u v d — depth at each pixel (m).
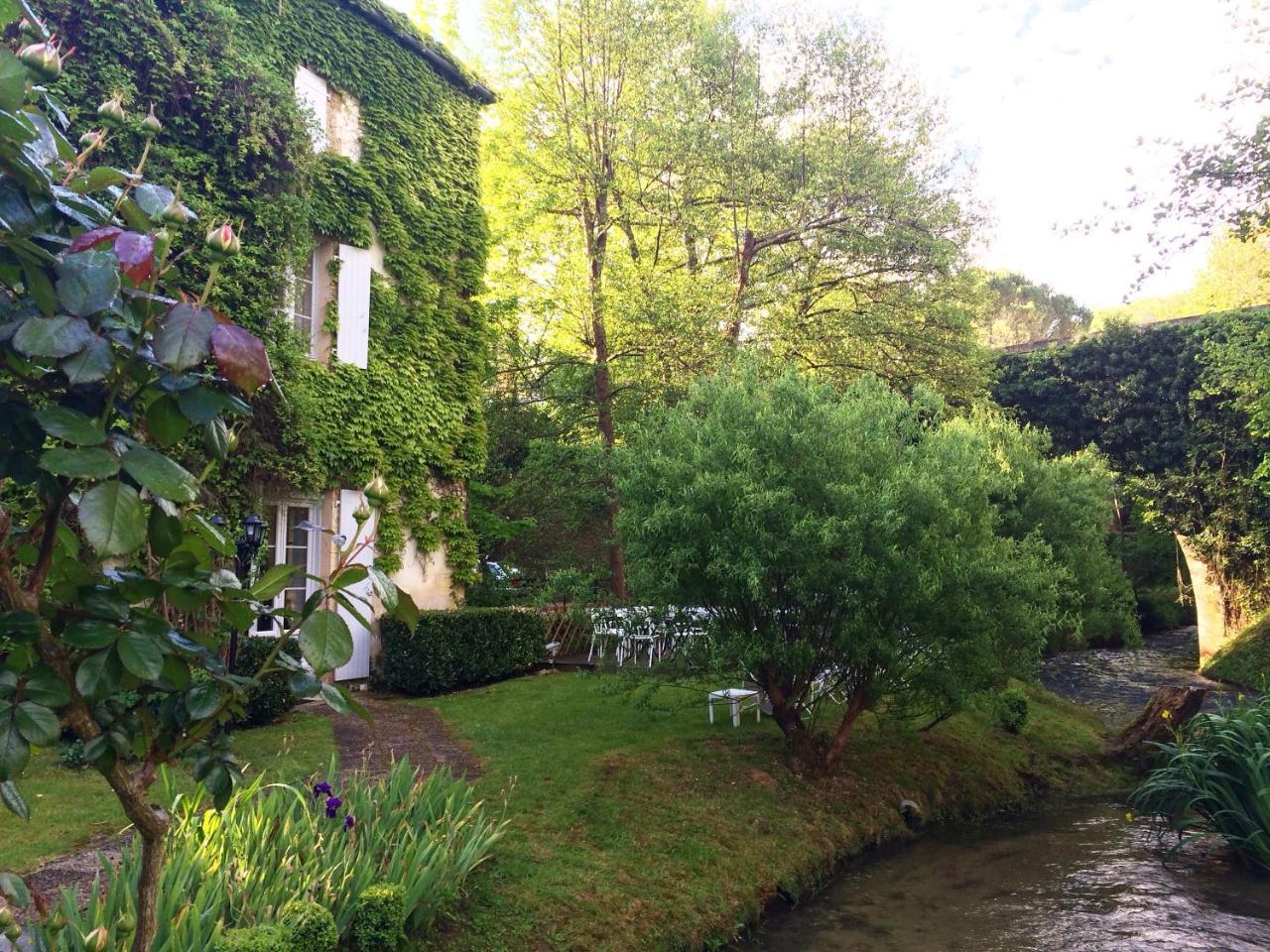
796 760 8.15
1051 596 8.41
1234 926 5.85
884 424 7.93
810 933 5.88
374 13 11.45
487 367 16.59
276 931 3.59
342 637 1.79
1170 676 17.67
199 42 8.84
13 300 1.62
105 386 1.71
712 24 15.53
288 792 5.32
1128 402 20.05
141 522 1.50
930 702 8.22
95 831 5.21
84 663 1.64
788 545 7.04
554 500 16.55
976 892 6.65
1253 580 18.92
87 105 7.79
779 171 15.09
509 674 11.88
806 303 16.12
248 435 8.83
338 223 10.67
